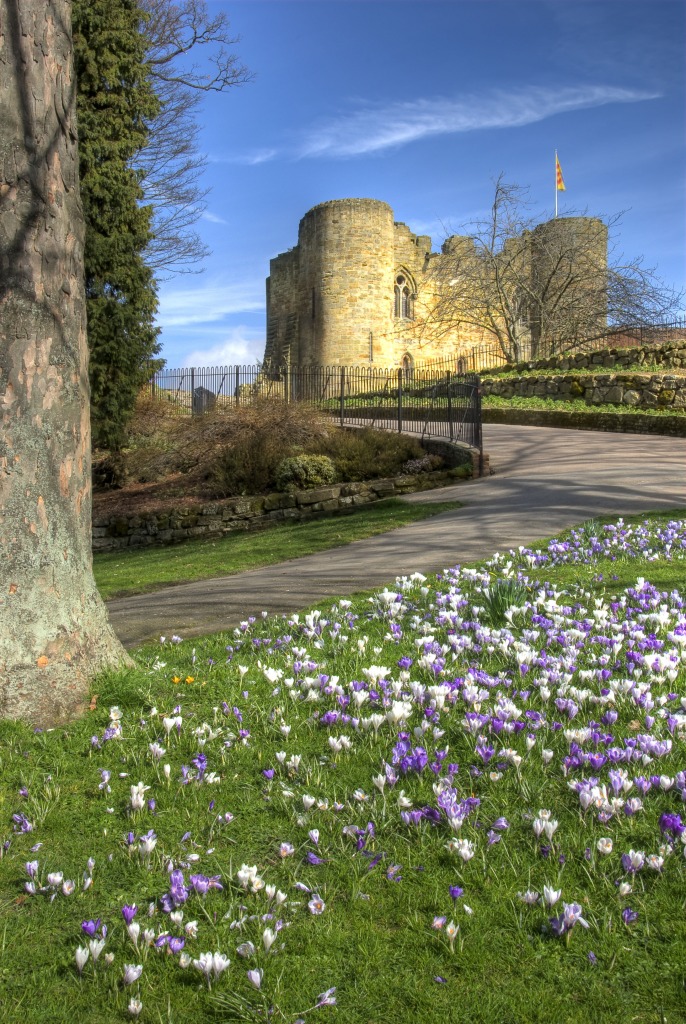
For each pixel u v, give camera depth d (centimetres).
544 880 256
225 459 1736
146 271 2169
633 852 251
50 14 410
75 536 420
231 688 436
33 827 304
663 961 221
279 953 231
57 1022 213
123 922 249
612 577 629
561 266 3722
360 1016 210
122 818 311
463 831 285
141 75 2208
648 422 1977
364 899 253
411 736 364
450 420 1820
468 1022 207
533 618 507
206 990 220
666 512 920
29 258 395
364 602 616
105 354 2073
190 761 352
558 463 1528
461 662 456
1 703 381
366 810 301
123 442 2112
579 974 220
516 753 327
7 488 388
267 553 1034
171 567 1060
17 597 389
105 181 2097
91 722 392
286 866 273
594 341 3525
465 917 241
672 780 304
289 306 5256
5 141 389
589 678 407
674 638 434
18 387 391
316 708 402
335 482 1616
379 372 4581
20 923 253
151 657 500
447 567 729
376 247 4684
